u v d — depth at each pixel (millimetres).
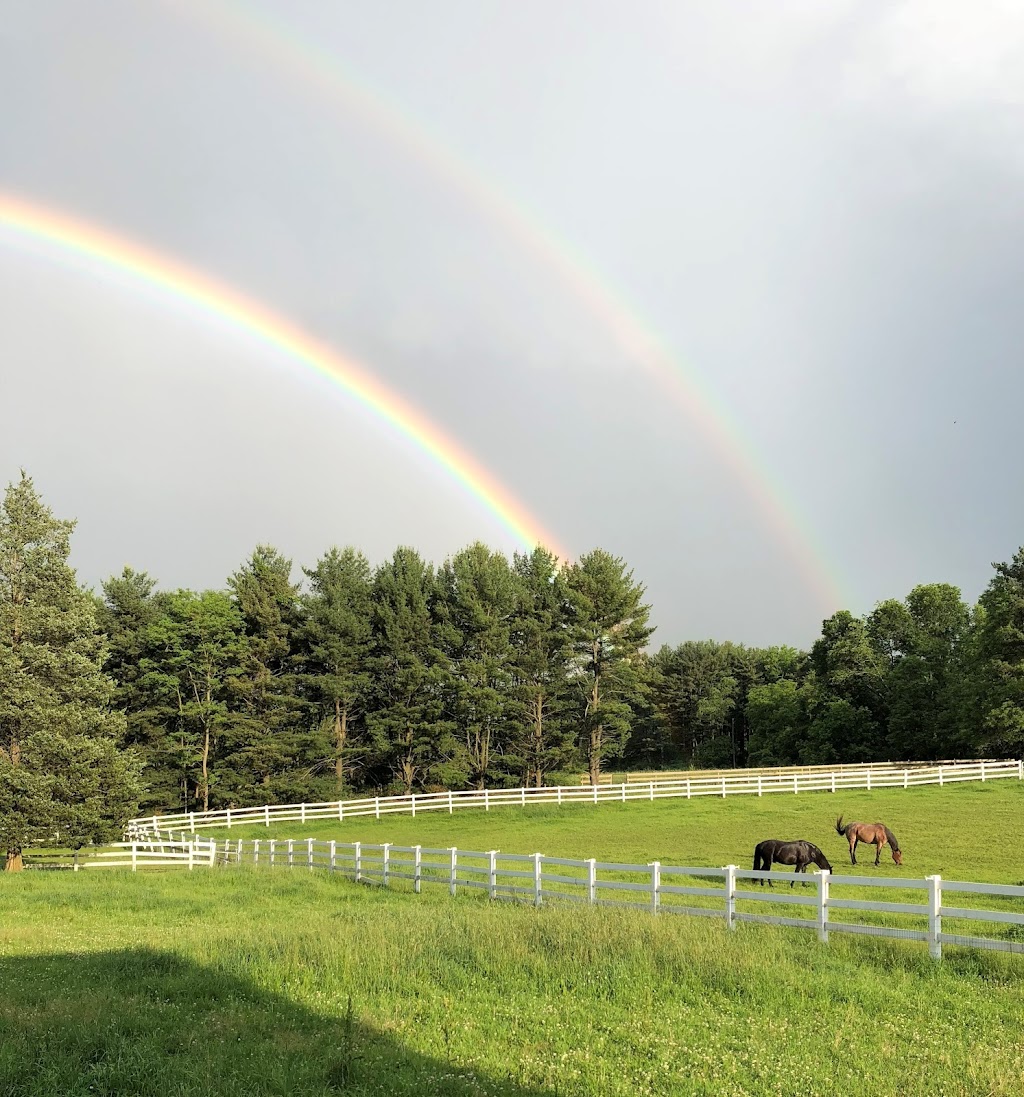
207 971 10594
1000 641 50969
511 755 58125
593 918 12570
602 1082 7000
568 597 58406
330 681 54812
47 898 19453
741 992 9586
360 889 22094
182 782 56188
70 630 31734
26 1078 6809
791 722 76375
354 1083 6930
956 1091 6754
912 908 11172
